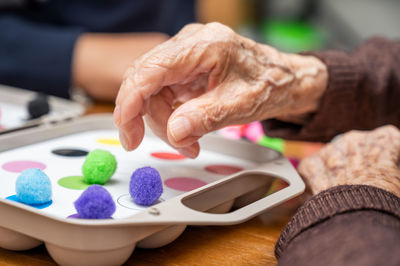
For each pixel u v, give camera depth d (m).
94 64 1.15
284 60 0.69
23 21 1.23
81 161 0.69
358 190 0.53
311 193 0.66
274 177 0.67
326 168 0.68
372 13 1.91
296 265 0.47
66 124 0.76
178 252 0.57
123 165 0.69
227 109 0.62
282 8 2.19
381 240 0.46
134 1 1.27
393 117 0.81
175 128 0.59
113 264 0.52
